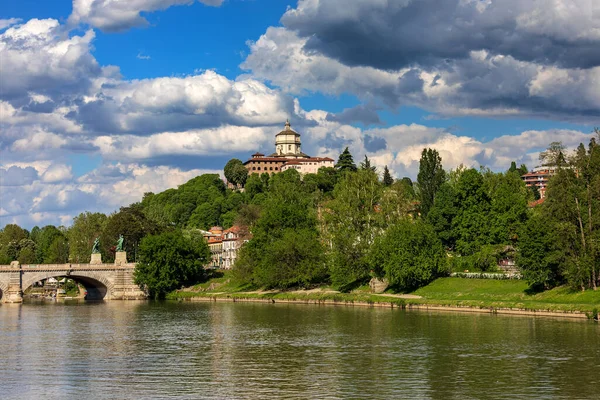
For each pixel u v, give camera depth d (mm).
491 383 79562
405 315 145125
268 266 199125
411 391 76500
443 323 129000
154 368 91250
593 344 101562
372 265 175125
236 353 102312
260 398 74250
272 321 143375
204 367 91625
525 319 130750
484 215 181500
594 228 139750
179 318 155375
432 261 169500
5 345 112875
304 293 196000
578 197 142625
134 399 74375
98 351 105875
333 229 190375
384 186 194750
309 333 122188
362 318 142375
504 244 175625
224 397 74875
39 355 102438
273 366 91625
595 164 144375
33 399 74688
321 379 83000
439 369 87438
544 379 81000
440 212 188625
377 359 95062
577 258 138125
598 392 75062
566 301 137500
